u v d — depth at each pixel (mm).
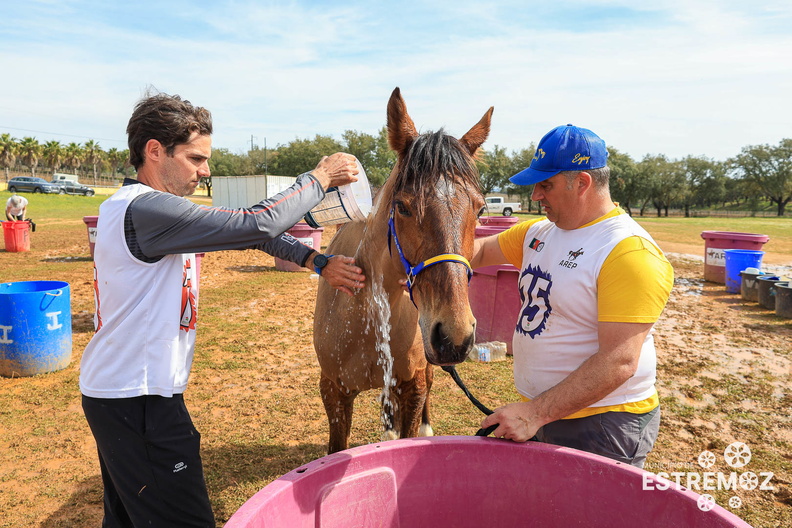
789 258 14172
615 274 1628
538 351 1868
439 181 1759
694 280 10680
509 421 1627
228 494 3045
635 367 1604
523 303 1981
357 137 42969
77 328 6391
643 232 1729
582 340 1768
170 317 1654
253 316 7219
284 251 2004
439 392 4582
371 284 2213
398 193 1837
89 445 3611
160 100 1676
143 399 1631
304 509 1482
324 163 1874
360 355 2408
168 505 1694
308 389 4676
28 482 3152
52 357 4938
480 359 5379
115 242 1587
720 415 4164
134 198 1588
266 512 1329
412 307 2428
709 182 71688
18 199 13195
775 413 4215
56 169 75625
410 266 1841
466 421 4004
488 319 5637
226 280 9844
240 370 5137
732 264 9180
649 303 1590
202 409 4230
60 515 2842
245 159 64438
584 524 1577
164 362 1643
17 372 4812
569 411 1606
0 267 10617
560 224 1848
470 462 1695
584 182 1741
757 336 6465
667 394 4598
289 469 3332
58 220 23281
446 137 1870
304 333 6434
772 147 68625
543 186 1811
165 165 1688
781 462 3410
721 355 5707
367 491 1627
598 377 1576
